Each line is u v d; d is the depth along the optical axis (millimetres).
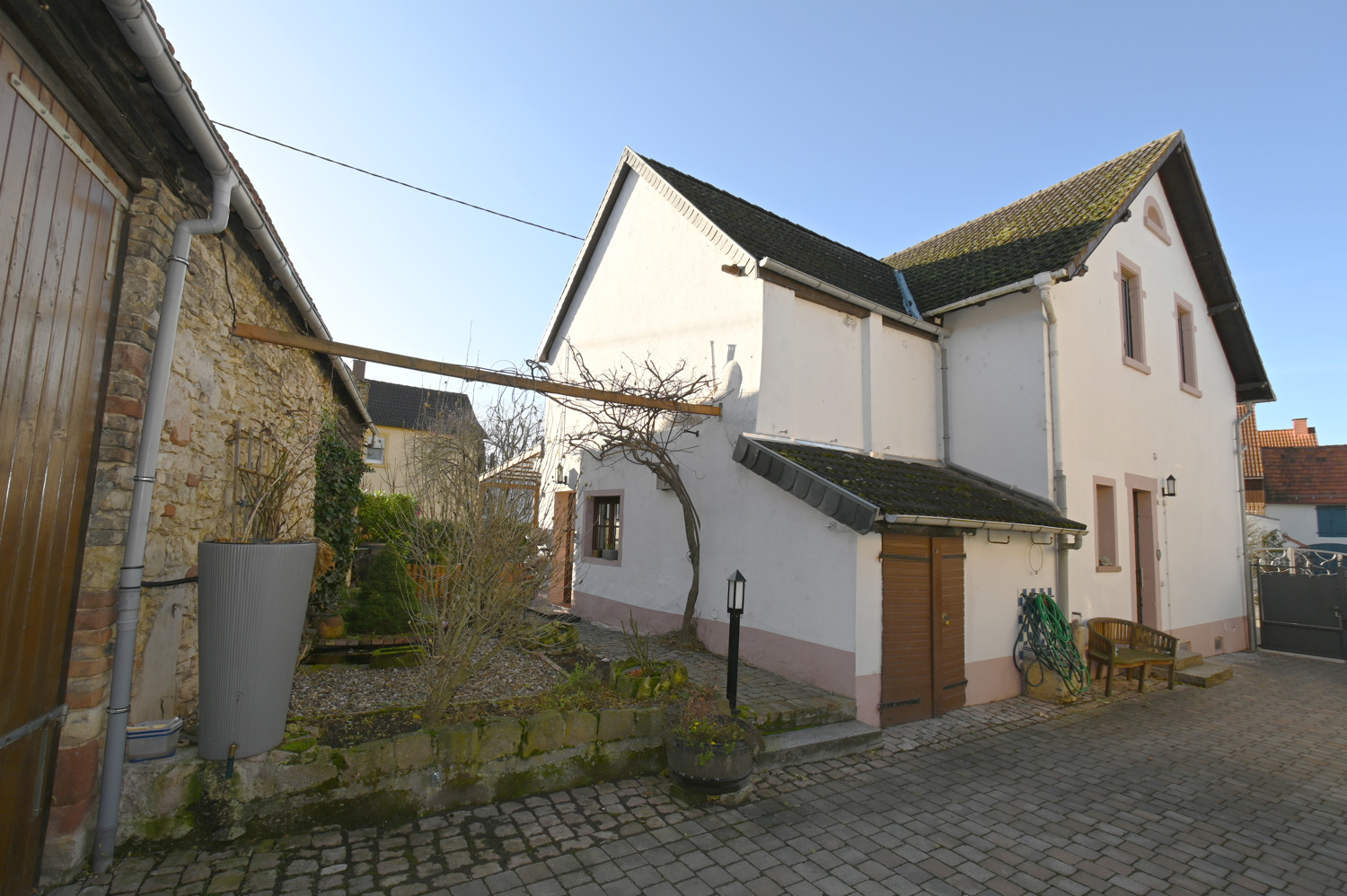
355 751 4129
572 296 12438
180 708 4484
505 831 4160
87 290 3299
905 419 9469
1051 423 8898
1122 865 4254
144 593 3889
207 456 4742
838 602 6758
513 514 5309
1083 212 9945
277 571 3930
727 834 4336
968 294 9562
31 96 2762
